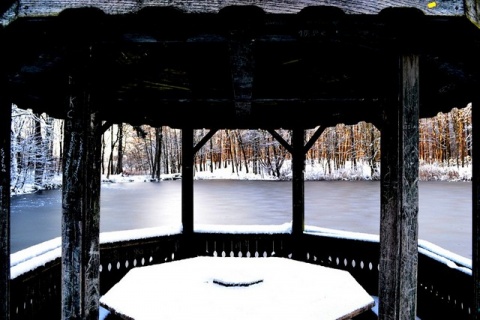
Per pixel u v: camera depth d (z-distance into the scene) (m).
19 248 9.34
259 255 5.69
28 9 1.55
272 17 1.56
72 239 1.79
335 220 13.36
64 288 1.79
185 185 5.70
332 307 3.03
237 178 39.62
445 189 24.03
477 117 2.55
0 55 1.90
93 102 1.84
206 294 3.37
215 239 5.73
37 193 22.58
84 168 1.79
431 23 1.61
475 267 2.53
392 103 1.80
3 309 2.13
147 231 5.40
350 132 38.44
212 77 3.22
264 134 38.38
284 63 3.02
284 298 3.25
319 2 1.52
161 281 3.79
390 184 1.79
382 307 1.84
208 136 5.67
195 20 1.61
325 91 3.54
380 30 1.68
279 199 19.95
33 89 2.90
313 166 40.44
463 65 2.06
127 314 2.90
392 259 1.78
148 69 3.01
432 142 39.50
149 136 42.25
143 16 1.57
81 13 1.57
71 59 1.77
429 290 4.12
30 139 21.66
